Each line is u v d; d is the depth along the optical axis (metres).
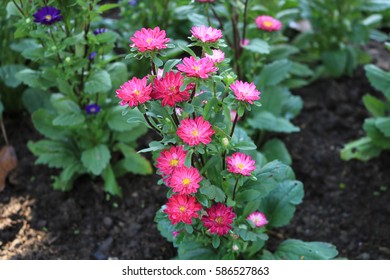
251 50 1.10
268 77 1.17
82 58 1.00
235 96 0.74
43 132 1.09
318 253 0.90
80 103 1.07
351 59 1.41
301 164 1.20
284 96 1.23
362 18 1.49
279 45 1.35
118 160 1.17
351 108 1.34
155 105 0.75
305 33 1.41
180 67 0.72
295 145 1.25
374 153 1.19
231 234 0.83
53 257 1.01
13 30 1.16
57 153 1.09
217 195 0.79
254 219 0.85
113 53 1.27
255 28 1.18
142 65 1.20
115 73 1.06
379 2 1.35
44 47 0.99
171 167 0.76
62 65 0.97
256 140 1.20
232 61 1.23
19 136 1.22
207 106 0.75
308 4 1.38
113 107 1.08
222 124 0.77
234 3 1.12
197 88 0.73
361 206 1.12
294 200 0.94
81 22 0.99
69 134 1.10
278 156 1.15
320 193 1.15
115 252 1.02
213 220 0.79
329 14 1.38
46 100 1.19
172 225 0.82
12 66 1.16
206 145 0.75
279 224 0.94
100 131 1.09
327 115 1.32
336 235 1.06
